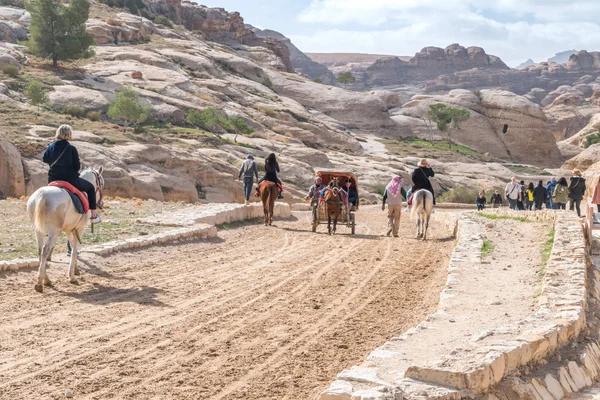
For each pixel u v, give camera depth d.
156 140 62.81
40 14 89.62
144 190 50.19
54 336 9.92
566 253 14.91
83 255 16.14
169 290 13.60
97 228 20.62
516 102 138.00
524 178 103.94
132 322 10.91
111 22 117.38
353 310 12.29
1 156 42.34
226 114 91.38
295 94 130.38
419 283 15.09
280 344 9.87
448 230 27.95
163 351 9.36
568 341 9.28
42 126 56.44
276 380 8.22
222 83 105.94
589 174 40.00
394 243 22.36
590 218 19.69
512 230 21.58
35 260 14.70
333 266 17.27
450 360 7.20
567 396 7.89
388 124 130.50
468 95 141.25
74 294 12.81
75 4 90.69
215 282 14.64
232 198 58.72
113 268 15.64
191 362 8.88
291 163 73.25
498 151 134.25
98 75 90.25
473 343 8.09
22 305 11.73
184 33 148.12
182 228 21.56
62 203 12.73
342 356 9.31
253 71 129.00
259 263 17.56
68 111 70.25
